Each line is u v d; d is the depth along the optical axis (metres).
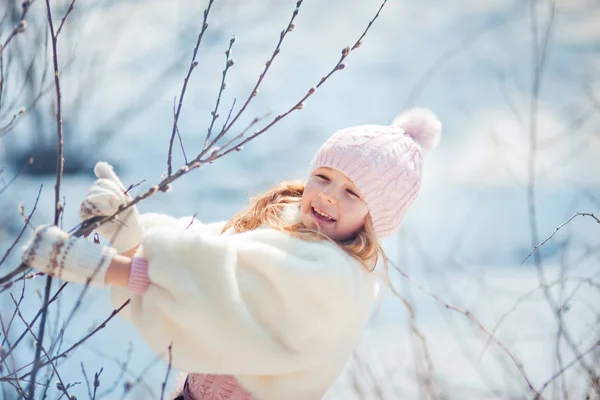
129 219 1.99
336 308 2.07
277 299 2.01
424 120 2.50
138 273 1.84
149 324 1.85
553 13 3.95
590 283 2.99
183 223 2.43
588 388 2.79
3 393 2.07
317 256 2.09
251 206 2.45
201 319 1.86
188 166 1.80
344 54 1.87
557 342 2.78
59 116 1.74
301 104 1.87
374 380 3.21
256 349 1.93
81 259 1.76
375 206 2.31
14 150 7.61
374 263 2.37
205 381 2.25
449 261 6.12
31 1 1.62
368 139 2.33
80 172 7.75
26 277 1.87
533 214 3.44
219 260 1.91
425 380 2.96
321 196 2.29
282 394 2.09
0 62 2.03
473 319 2.60
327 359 2.10
